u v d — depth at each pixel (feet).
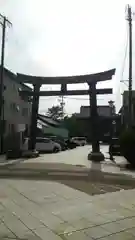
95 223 17.79
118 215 19.52
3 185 29.50
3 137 75.66
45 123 120.37
